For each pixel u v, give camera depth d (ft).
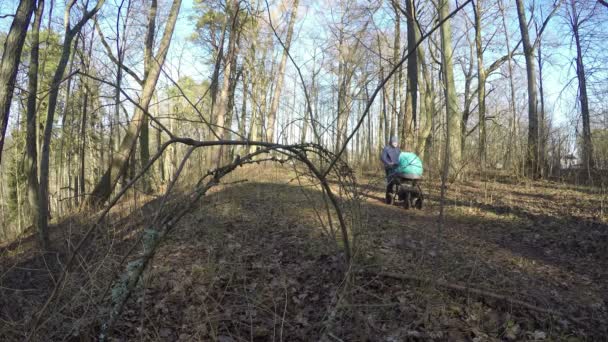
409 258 18.07
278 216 24.80
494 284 16.62
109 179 36.83
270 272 18.35
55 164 65.72
